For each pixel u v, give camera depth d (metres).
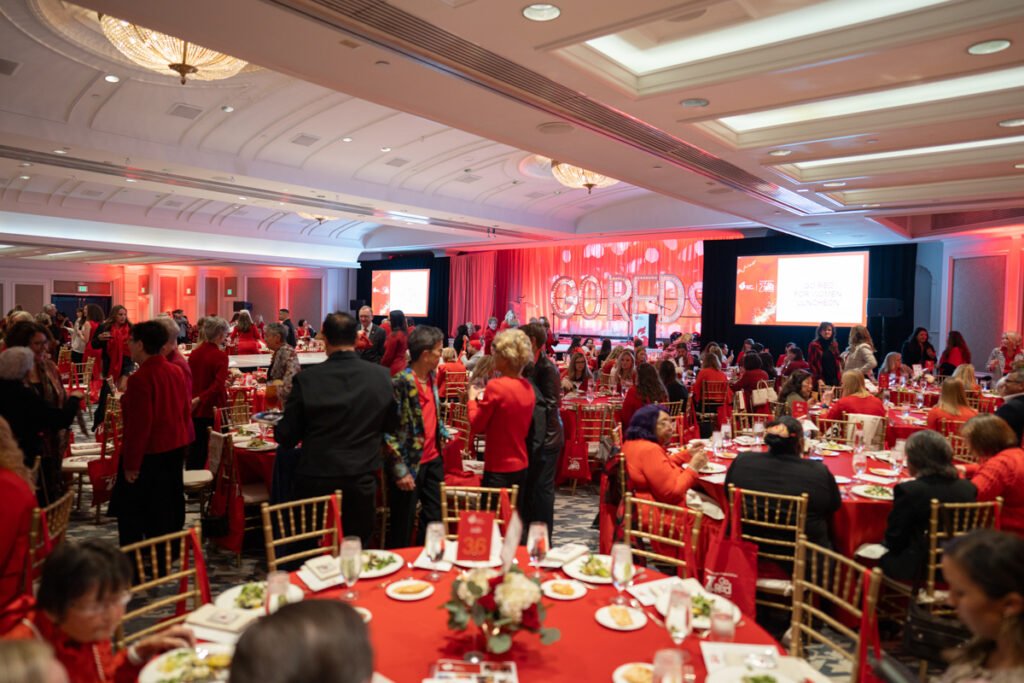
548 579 2.42
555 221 16.58
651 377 5.46
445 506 3.15
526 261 20.70
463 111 5.65
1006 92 5.00
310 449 3.00
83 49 7.21
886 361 9.06
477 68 4.63
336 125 10.14
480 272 21.58
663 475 3.65
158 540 2.31
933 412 5.54
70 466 5.26
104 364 9.67
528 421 3.88
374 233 22.11
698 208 14.64
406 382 3.52
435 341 3.69
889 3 4.24
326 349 3.18
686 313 17.55
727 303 16.16
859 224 11.11
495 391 3.75
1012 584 1.46
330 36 4.14
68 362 10.65
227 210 17.31
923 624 2.87
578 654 1.88
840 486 4.02
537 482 4.05
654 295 18.06
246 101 9.05
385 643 1.92
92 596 1.61
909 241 13.37
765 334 15.61
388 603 2.19
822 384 8.98
